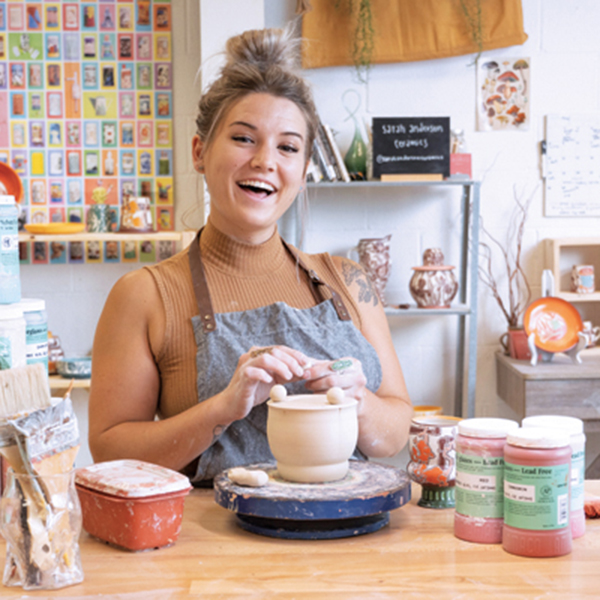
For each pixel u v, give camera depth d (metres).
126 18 3.27
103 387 1.42
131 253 3.34
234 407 1.23
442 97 3.35
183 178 3.34
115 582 0.85
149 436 1.31
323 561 0.92
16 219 1.10
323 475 1.07
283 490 1.02
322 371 1.24
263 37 1.43
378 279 3.15
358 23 3.22
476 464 0.98
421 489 1.28
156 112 3.31
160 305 1.44
